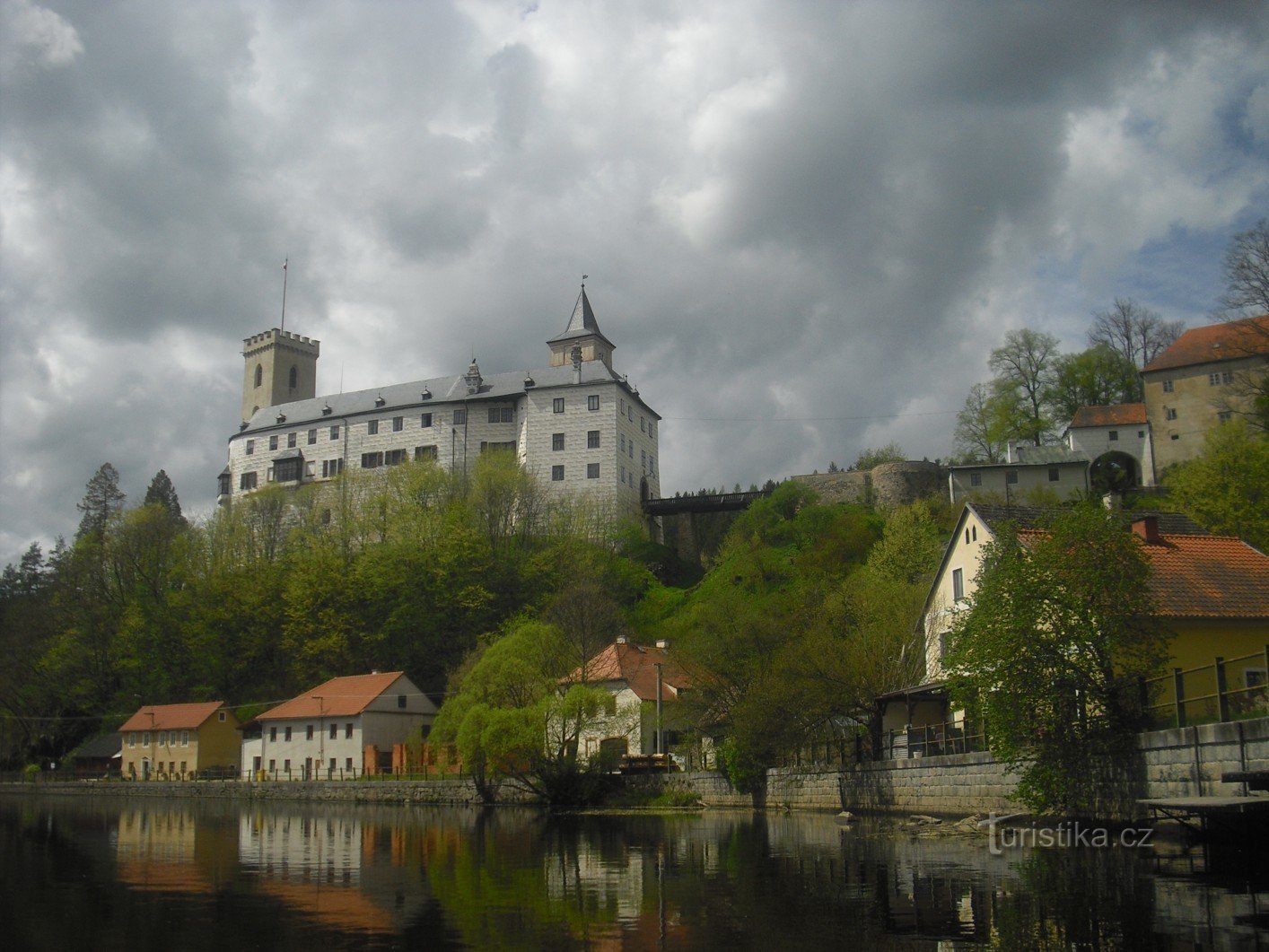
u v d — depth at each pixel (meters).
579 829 38.75
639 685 64.94
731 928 17.33
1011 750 26.41
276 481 132.62
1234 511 54.72
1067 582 26.11
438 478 104.44
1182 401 90.69
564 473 116.12
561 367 123.44
